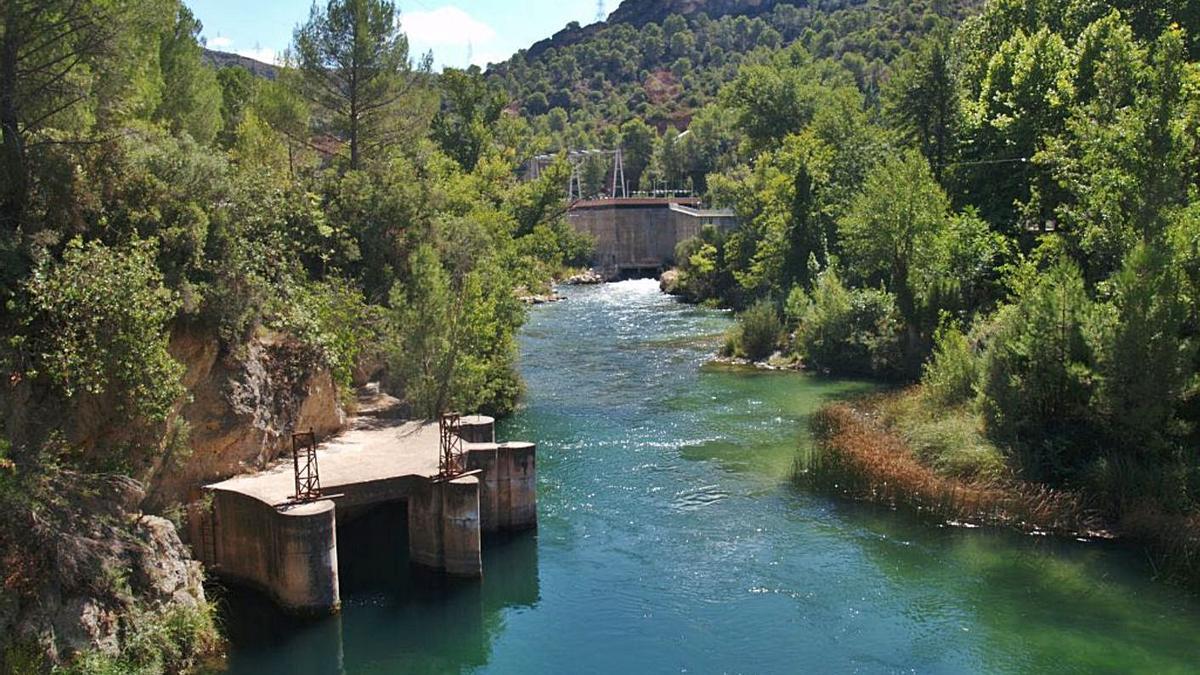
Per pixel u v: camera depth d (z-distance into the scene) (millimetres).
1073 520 25438
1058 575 22812
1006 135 47375
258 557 21750
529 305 80312
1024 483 26922
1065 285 29094
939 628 20422
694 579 23250
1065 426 28359
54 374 18594
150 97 32062
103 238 22375
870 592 22250
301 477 23469
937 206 45719
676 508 27984
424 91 48406
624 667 19328
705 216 96750
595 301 84688
